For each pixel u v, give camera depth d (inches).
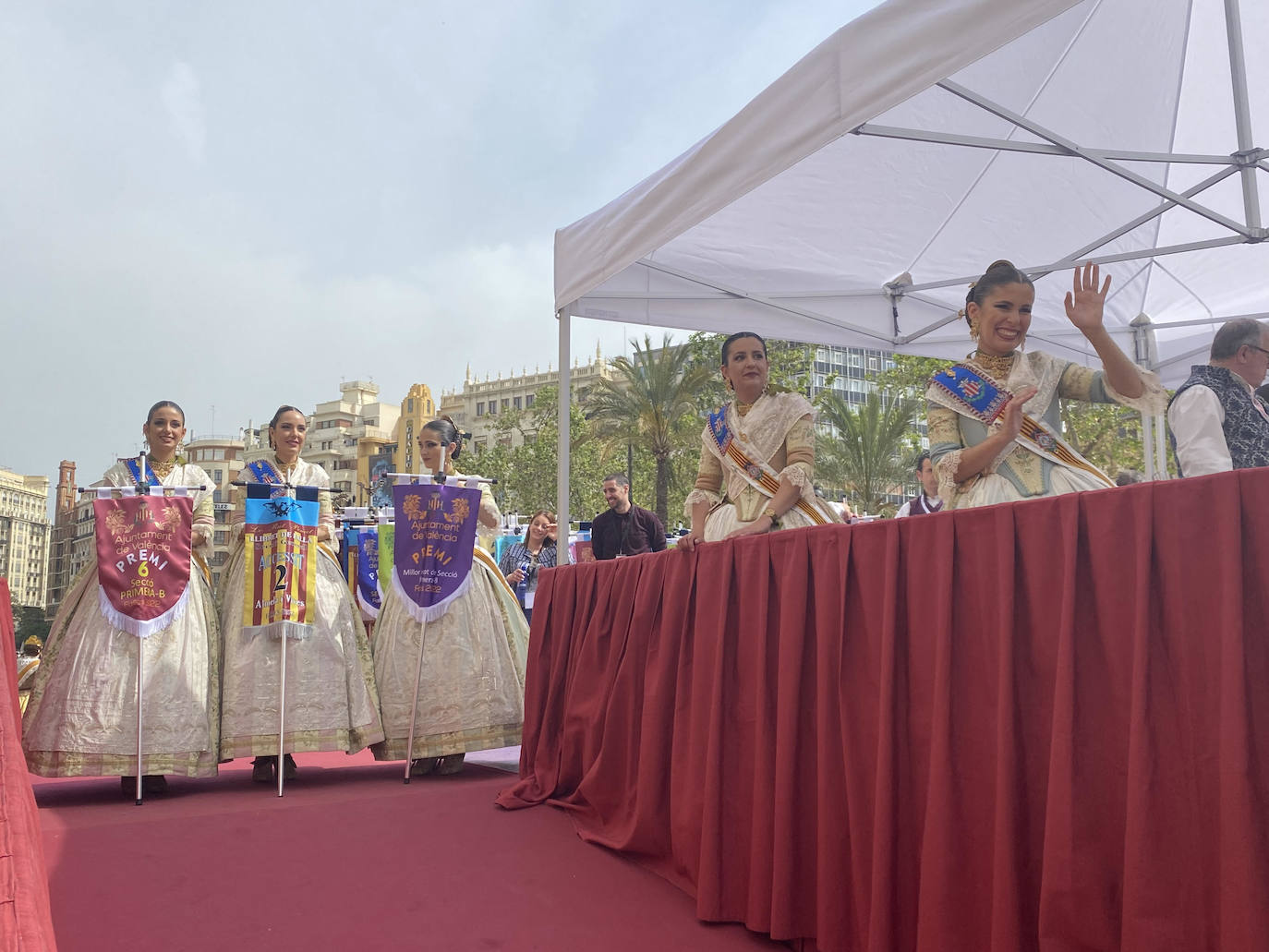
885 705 85.2
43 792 175.0
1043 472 107.3
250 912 101.9
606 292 214.7
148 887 109.6
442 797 161.2
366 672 190.4
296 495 183.5
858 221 213.2
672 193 159.6
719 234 212.7
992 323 112.3
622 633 141.8
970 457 107.1
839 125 120.7
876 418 1161.4
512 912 103.9
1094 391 110.3
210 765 172.7
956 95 169.9
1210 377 121.5
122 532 171.9
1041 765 72.8
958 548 82.2
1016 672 74.8
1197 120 205.8
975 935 76.2
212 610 181.8
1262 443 119.4
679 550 125.0
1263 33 184.2
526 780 160.4
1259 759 58.1
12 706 79.3
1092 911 66.5
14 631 146.4
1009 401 104.3
